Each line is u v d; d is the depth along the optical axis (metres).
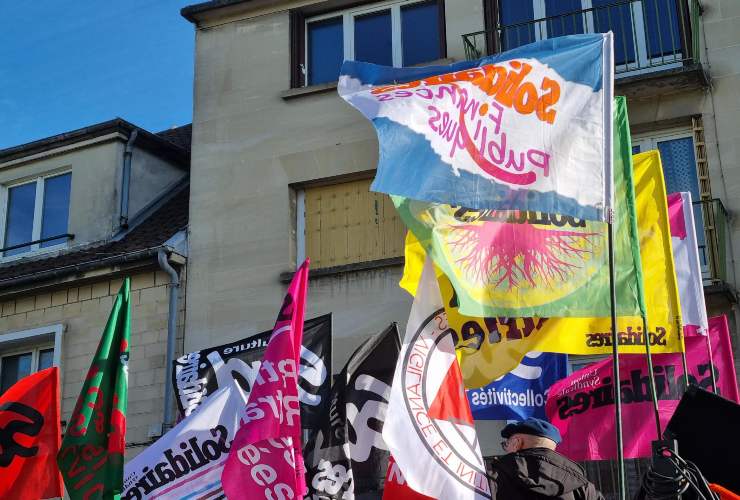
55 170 15.84
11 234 15.87
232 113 14.19
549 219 6.68
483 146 6.38
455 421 6.70
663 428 8.45
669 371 8.66
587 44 6.70
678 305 7.71
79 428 7.85
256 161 13.82
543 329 7.32
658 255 7.86
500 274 6.57
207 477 7.50
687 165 12.14
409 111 6.32
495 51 13.44
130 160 15.55
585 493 5.71
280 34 14.45
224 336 13.05
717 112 12.06
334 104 13.71
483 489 6.57
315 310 12.71
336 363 12.41
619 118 7.23
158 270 13.59
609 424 8.56
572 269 6.63
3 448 8.20
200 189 13.94
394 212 13.09
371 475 7.60
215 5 14.66
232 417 7.60
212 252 13.52
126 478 7.59
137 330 13.42
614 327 5.89
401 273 12.49
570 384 8.73
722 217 11.48
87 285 14.00
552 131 6.46
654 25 13.04
